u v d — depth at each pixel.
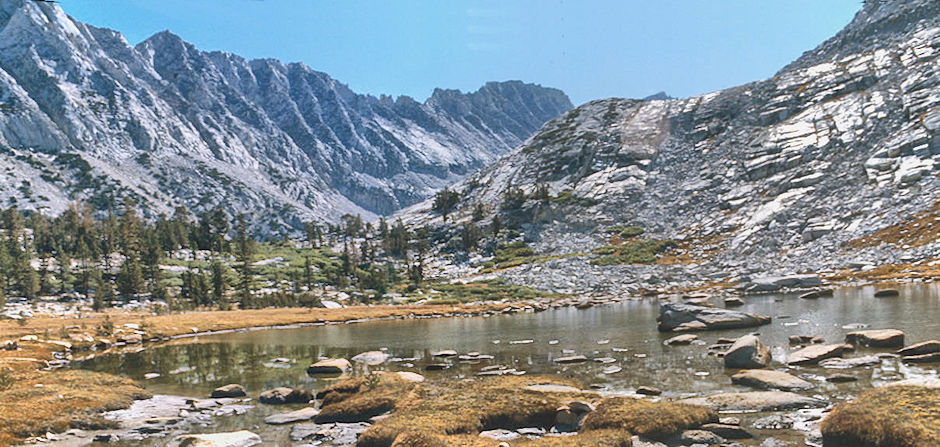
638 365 33.59
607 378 30.05
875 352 31.48
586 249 163.38
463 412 22.25
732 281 110.50
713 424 19.28
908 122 150.75
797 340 37.34
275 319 91.06
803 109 192.88
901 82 171.88
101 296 120.62
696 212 168.38
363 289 138.75
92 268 162.62
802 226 133.62
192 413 26.59
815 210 137.38
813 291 73.50
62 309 119.19
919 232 105.69
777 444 17.55
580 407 22.30
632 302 93.81
